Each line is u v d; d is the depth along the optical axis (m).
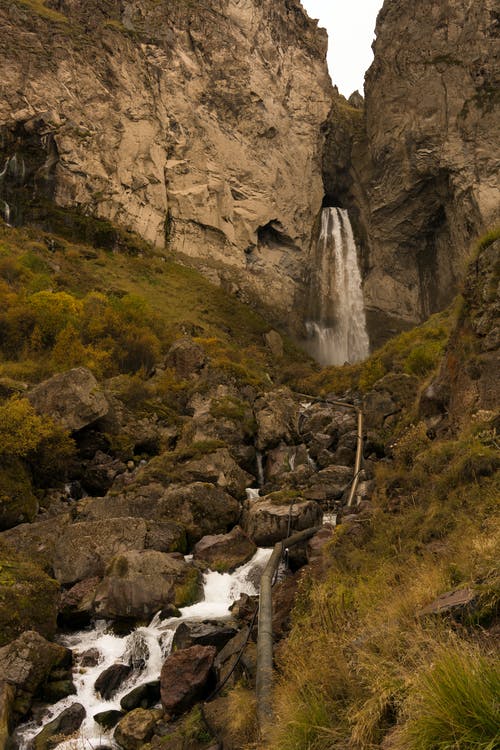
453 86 75.81
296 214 85.00
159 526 14.29
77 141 69.12
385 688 4.70
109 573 11.82
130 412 22.47
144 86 77.62
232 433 21.70
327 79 97.75
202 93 82.88
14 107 67.31
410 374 23.02
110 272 62.53
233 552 13.70
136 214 71.81
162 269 68.38
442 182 75.25
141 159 74.19
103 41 76.44
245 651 8.06
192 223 76.25
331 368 56.94
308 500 15.69
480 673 3.76
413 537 8.61
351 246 85.81
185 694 7.89
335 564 9.09
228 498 16.05
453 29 78.69
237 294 74.00
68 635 11.09
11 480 16.34
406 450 14.05
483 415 10.85
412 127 77.12
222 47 85.62
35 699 9.05
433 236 80.12
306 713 5.25
